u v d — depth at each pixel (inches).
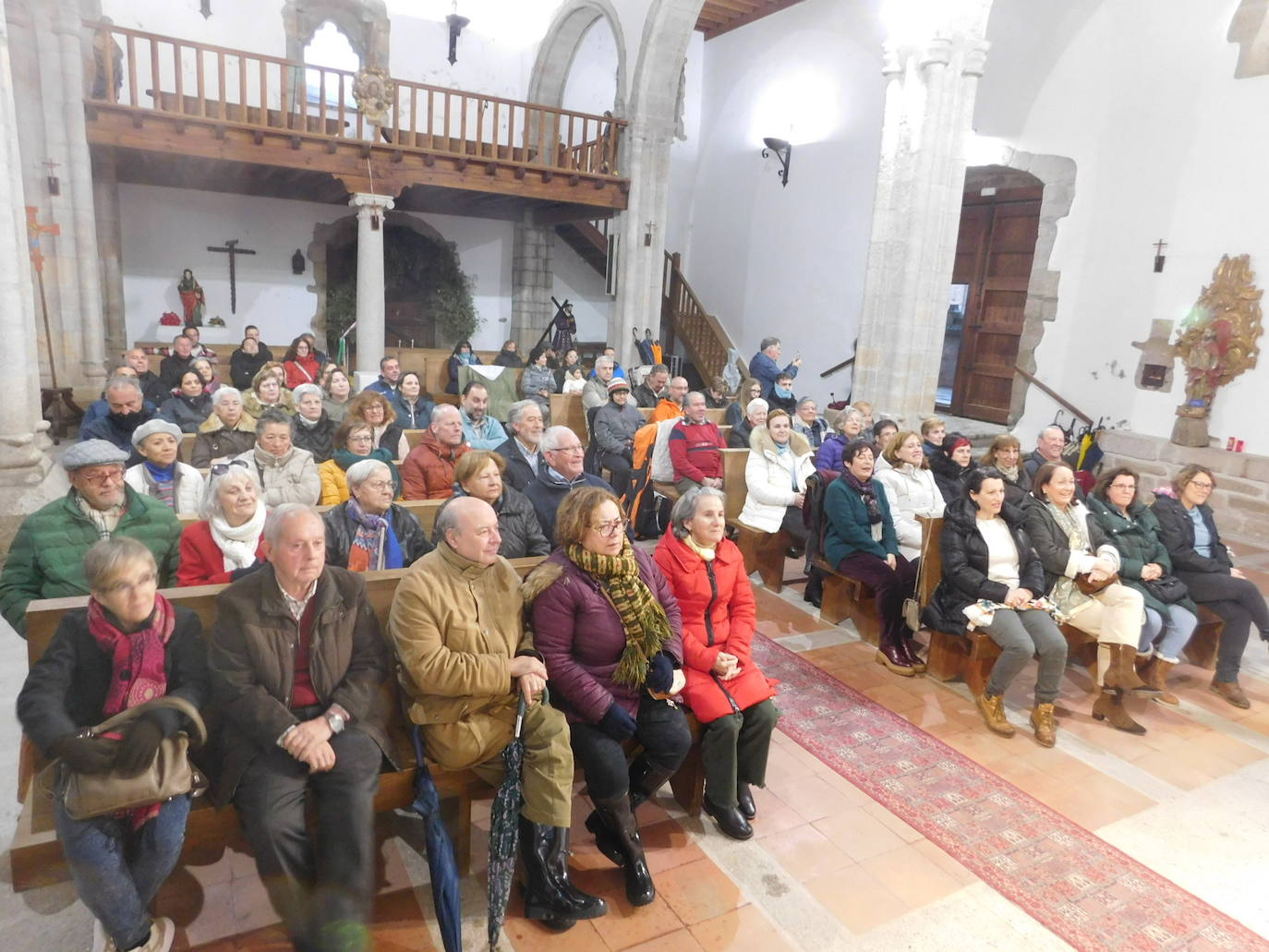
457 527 103.8
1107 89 372.8
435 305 579.2
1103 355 382.6
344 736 96.3
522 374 354.6
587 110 607.5
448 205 557.6
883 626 185.2
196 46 366.9
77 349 354.0
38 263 334.0
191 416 235.6
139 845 88.7
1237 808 137.1
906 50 302.7
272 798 91.3
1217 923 109.7
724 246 589.6
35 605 94.7
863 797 134.7
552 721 103.1
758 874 114.3
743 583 135.0
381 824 117.6
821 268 509.7
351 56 550.9
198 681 93.0
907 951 101.7
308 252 547.8
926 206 308.0
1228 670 178.1
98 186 443.2
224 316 527.8
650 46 458.9
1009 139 413.7
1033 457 230.2
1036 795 137.9
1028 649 151.8
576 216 553.9
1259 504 319.6
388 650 105.4
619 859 113.9
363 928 93.2
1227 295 332.2
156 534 125.5
